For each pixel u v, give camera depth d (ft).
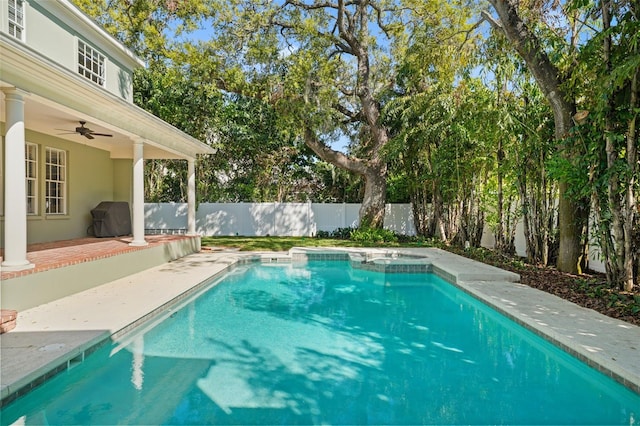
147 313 16.37
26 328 13.69
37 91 16.15
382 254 36.50
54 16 23.70
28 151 26.63
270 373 12.32
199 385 11.44
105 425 9.36
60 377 11.21
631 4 17.79
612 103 19.03
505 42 27.14
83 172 32.24
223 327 16.90
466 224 41.70
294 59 44.80
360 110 55.06
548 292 20.45
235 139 59.88
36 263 17.40
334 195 67.15
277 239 49.44
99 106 20.74
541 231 29.14
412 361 13.43
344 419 9.76
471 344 15.20
